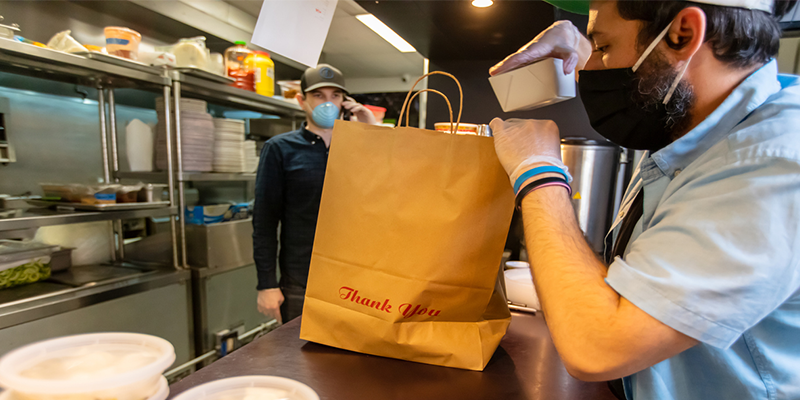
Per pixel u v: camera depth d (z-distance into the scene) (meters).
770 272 0.38
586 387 0.67
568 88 0.90
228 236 2.40
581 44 0.92
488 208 0.67
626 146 0.62
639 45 0.52
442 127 1.00
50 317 1.63
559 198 0.55
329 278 0.74
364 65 5.30
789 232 0.38
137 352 0.45
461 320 0.73
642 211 0.61
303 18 0.81
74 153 2.28
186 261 2.30
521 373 0.71
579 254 0.50
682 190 0.47
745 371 0.47
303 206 1.72
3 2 2.01
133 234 2.45
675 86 0.51
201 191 2.96
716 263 0.39
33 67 1.80
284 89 2.99
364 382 0.66
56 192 1.92
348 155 0.70
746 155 0.42
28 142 2.09
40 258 1.90
